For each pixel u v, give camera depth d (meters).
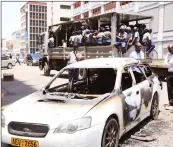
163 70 15.48
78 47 15.27
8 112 4.28
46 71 19.62
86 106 4.17
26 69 28.97
